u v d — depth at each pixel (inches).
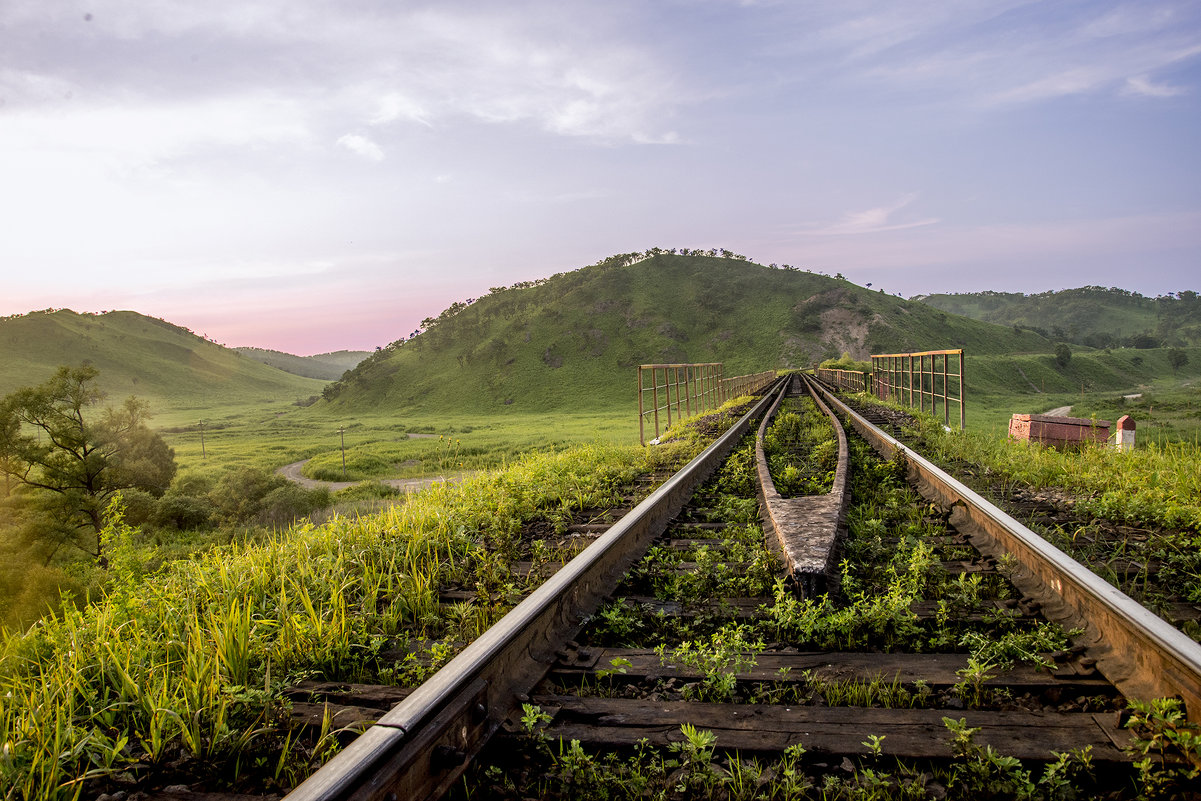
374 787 65.0
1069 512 213.0
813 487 249.1
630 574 163.2
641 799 77.0
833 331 7071.9
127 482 1262.3
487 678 94.9
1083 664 100.7
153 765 89.4
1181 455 289.7
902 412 613.6
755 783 77.9
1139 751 78.1
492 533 209.5
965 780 77.0
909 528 194.9
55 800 83.2
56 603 502.3
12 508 1097.4
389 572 166.9
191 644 118.9
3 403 1133.1
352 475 1971.0
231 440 4178.2
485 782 81.0
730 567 164.1
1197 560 151.0
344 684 108.3
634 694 102.8
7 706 105.3
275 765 89.1
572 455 424.5
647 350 6806.1
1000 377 5472.4
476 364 7012.8
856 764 82.0
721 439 395.5
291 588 160.4
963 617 124.0
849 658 110.6
